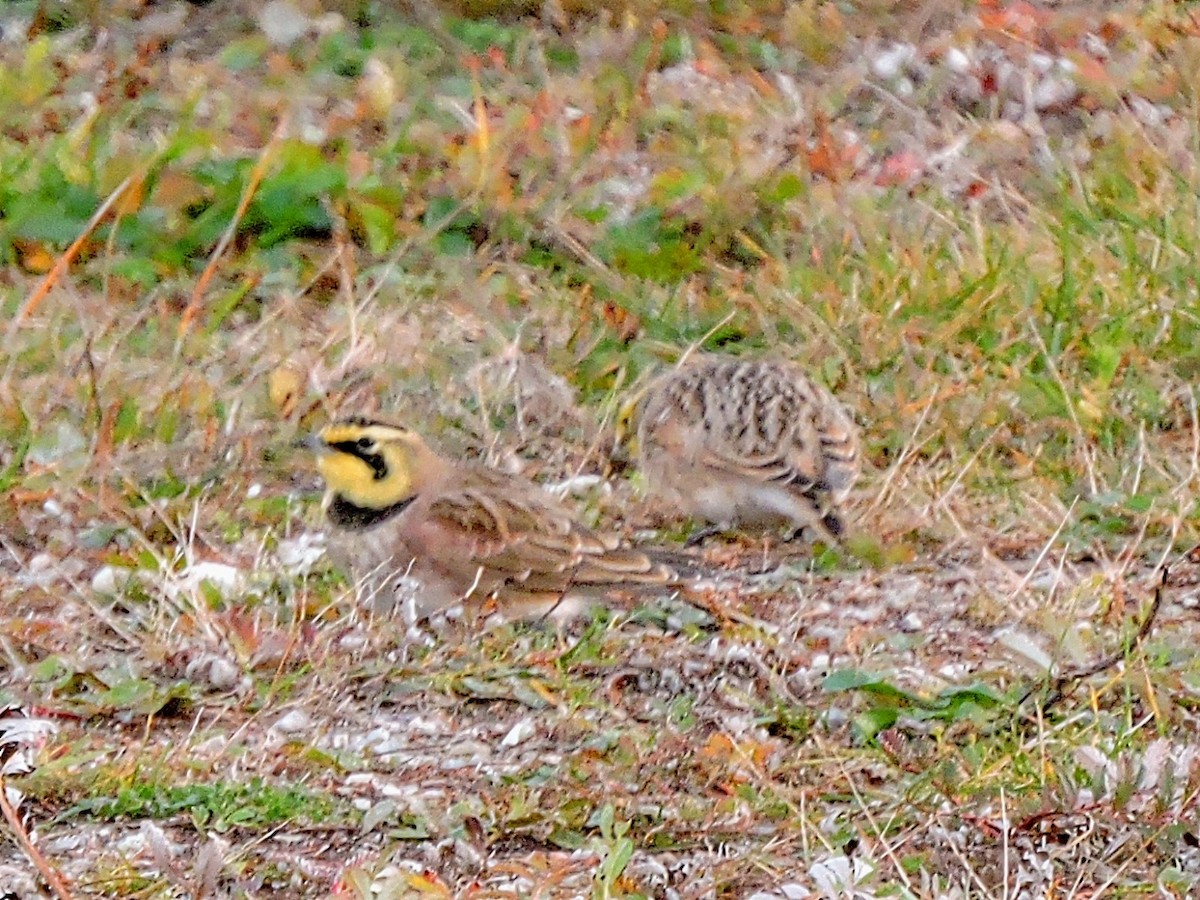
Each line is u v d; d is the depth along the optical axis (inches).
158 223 642.8
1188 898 338.6
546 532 449.7
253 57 787.4
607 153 713.0
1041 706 393.7
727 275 645.9
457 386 567.5
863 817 363.3
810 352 596.7
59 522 488.7
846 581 481.1
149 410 531.8
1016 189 719.7
